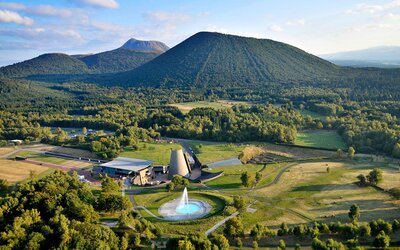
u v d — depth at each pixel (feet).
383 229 345.72
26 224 349.61
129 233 359.25
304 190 483.51
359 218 387.14
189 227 383.86
